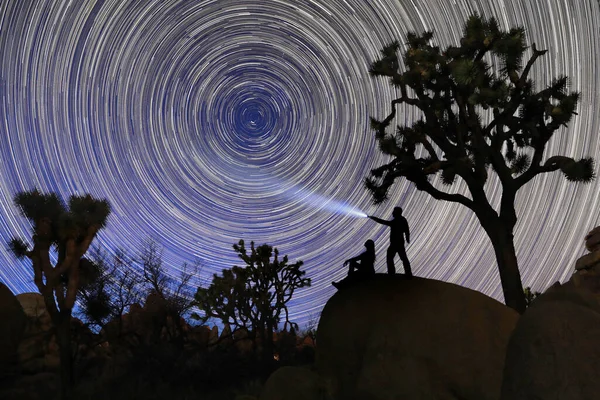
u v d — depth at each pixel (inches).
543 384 170.4
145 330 692.1
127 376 502.0
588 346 167.6
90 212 478.6
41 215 468.8
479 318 283.7
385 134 545.0
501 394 188.7
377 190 530.0
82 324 614.9
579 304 185.8
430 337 282.7
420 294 302.2
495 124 513.7
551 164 495.8
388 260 326.0
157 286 743.1
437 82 513.3
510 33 514.0
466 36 524.4
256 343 762.8
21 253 469.1
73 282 457.4
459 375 270.8
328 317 325.7
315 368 330.6
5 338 424.2
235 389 484.4
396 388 276.2
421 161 527.8
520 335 188.2
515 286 475.8
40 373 477.7
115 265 681.6
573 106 488.1
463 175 505.4
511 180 503.8
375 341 294.7
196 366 538.6
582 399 160.4
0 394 419.8
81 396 436.5
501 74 519.5
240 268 784.9
